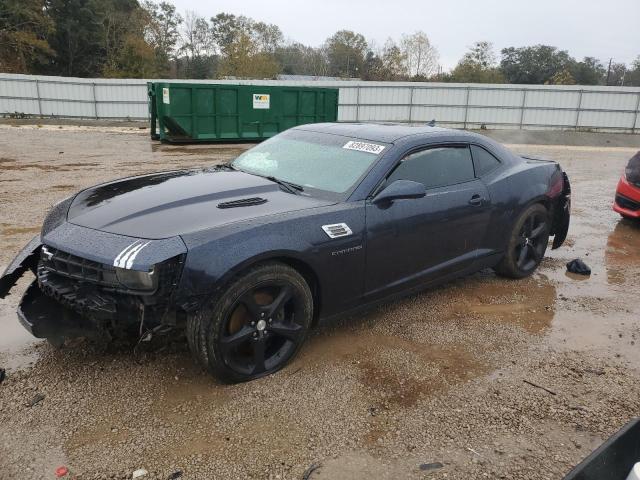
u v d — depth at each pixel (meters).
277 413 2.97
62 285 3.10
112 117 30.39
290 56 89.25
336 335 3.97
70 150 15.93
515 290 5.08
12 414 2.88
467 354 3.76
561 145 25.08
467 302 4.73
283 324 3.34
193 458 2.60
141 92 30.30
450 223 4.28
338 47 87.50
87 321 3.26
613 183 12.26
